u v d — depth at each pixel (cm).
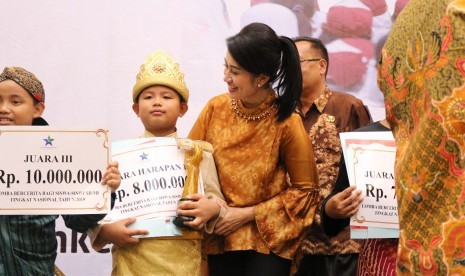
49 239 311
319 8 447
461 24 165
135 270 318
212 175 339
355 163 317
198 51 441
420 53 178
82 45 436
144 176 324
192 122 436
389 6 448
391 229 310
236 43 332
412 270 169
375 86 445
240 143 343
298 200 341
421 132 169
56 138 302
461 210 161
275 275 337
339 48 446
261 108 343
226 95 359
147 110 342
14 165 299
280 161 349
